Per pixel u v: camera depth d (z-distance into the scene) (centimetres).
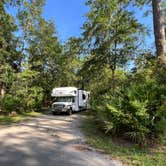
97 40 2247
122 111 952
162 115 916
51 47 2919
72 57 2928
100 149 832
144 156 745
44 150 792
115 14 2194
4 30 2141
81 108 2634
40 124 1475
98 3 2177
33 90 2511
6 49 2341
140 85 1044
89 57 2341
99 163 666
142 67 1775
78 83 3428
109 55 2231
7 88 2269
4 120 1625
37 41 2723
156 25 1258
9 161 653
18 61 2511
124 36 2133
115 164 659
